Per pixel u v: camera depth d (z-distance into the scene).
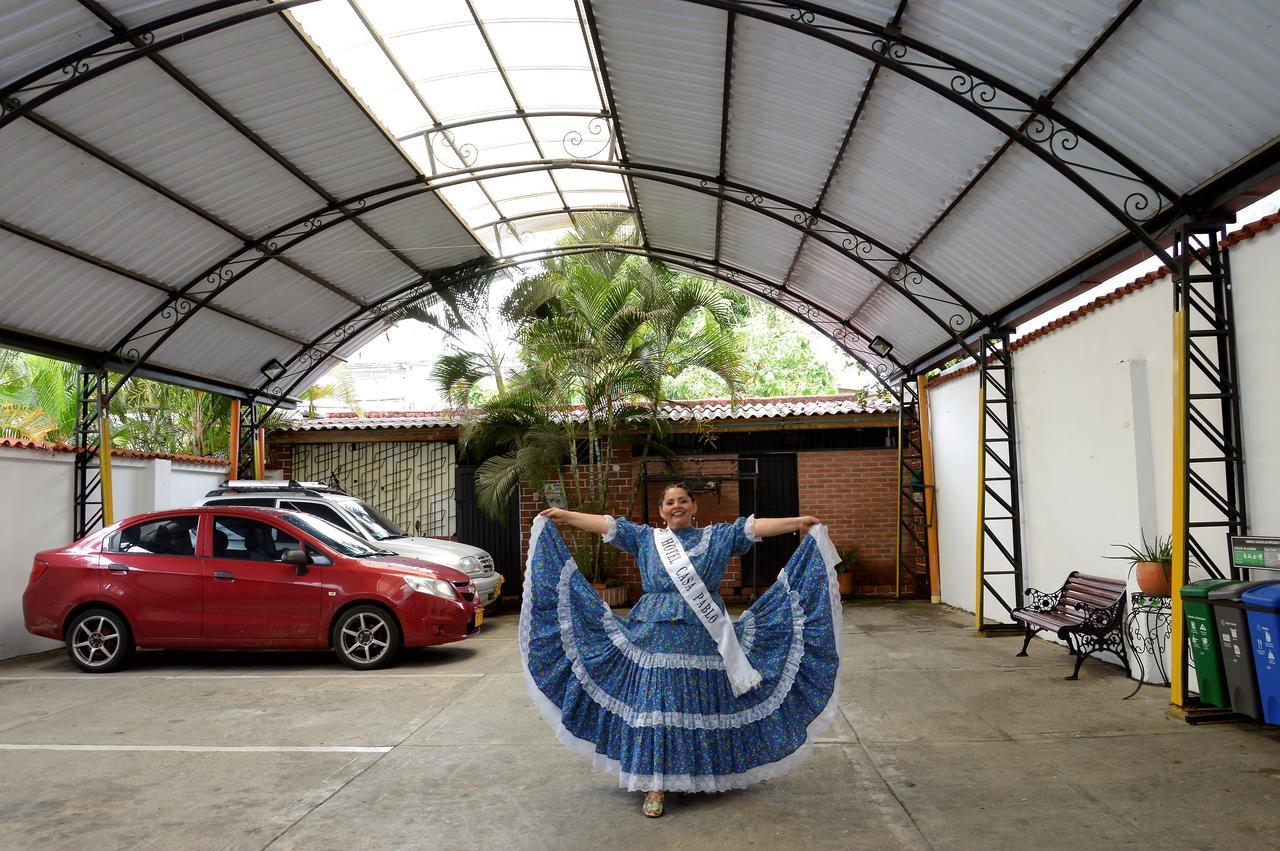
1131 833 4.33
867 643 10.52
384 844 4.41
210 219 11.09
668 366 15.38
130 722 7.15
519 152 12.56
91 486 12.20
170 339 13.01
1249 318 6.63
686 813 4.74
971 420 12.95
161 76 8.57
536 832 4.52
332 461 17.06
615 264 16.08
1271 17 5.12
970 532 13.11
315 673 9.28
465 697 7.88
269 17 8.26
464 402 16.16
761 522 5.00
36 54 7.58
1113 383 8.78
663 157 11.54
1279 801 4.73
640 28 8.73
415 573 9.65
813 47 8.11
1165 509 8.02
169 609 9.45
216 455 18.56
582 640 4.96
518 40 9.77
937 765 5.55
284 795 5.23
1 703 7.98
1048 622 8.65
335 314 15.40
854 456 16.28
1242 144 6.14
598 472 16.06
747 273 15.20
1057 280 9.31
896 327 13.99
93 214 9.90
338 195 11.84
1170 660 7.45
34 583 9.67
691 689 4.74
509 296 15.75
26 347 11.20
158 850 4.40
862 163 9.77
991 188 8.77
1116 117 6.74
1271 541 6.03
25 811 5.02
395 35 9.52
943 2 6.72
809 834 4.40
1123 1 5.76
